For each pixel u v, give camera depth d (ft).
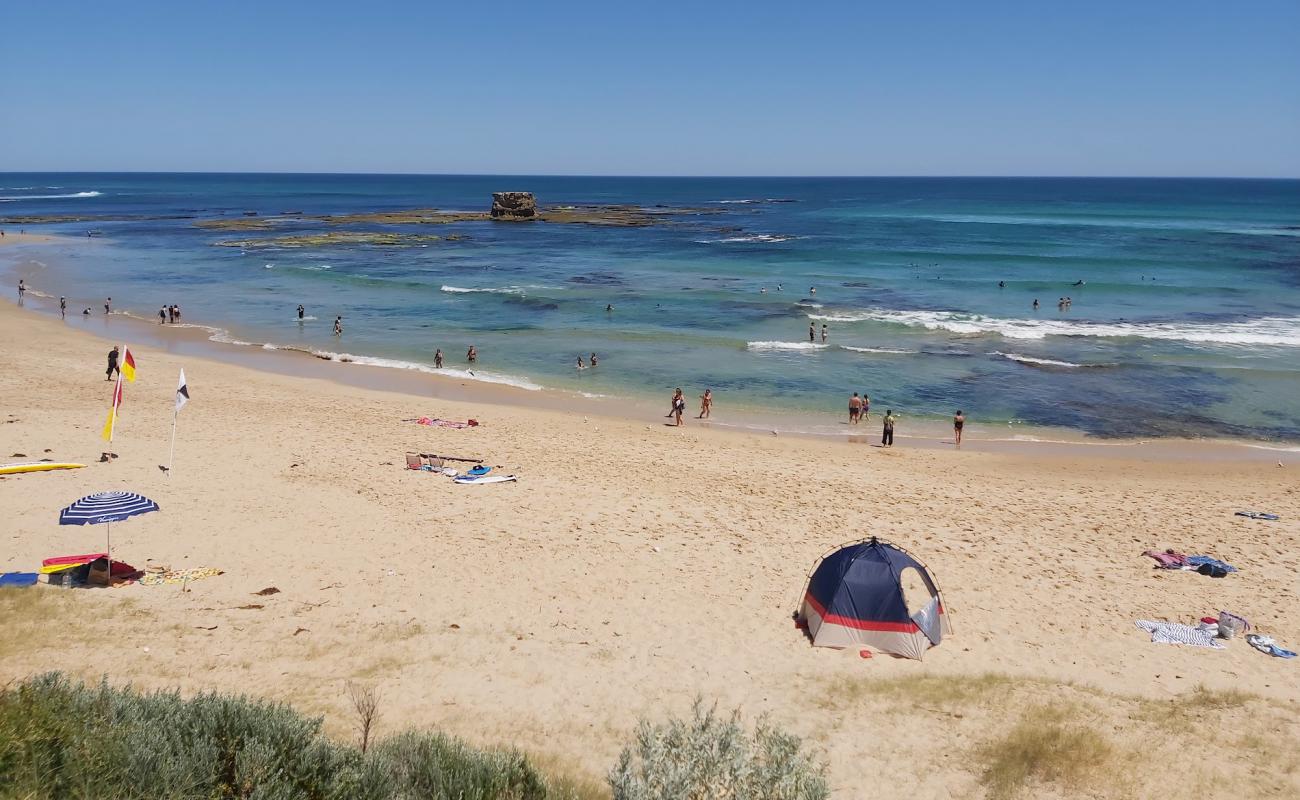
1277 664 45.60
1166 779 33.50
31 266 239.91
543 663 43.73
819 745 36.81
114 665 39.27
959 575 56.75
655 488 73.26
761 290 197.98
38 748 22.82
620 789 24.88
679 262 253.65
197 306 178.50
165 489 66.90
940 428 100.63
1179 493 76.84
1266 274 218.79
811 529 64.59
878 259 256.52
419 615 48.78
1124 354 135.33
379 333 153.28
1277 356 132.98
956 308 176.86
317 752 25.25
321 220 420.77
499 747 32.89
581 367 127.75
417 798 25.27
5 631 41.63
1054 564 59.06
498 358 134.92
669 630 48.42
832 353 137.49
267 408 97.91
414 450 82.33
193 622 45.55
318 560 55.77
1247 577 57.31
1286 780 33.35
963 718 39.09
